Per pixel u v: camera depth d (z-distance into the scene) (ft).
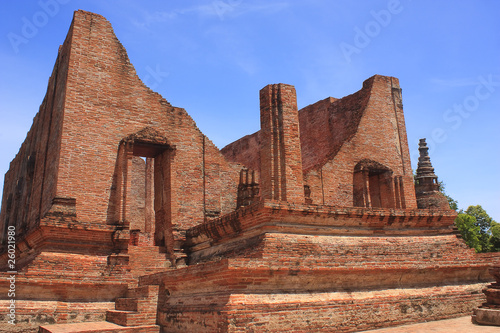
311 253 42.93
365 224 49.24
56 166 57.57
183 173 64.90
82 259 54.13
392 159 82.84
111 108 61.82
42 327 43.45
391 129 84.38
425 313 43.96
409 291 44.57
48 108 70.49
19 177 88.38
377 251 47.50
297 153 58.90
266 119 59.98
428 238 53.21
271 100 60.29
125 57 64.75
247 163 110.52
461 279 49.47
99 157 59.52
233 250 46.75
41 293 47.24
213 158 68.49
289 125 59.31
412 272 44.98
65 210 55.16
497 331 35.50
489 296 40.24
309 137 96.99
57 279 47.52
